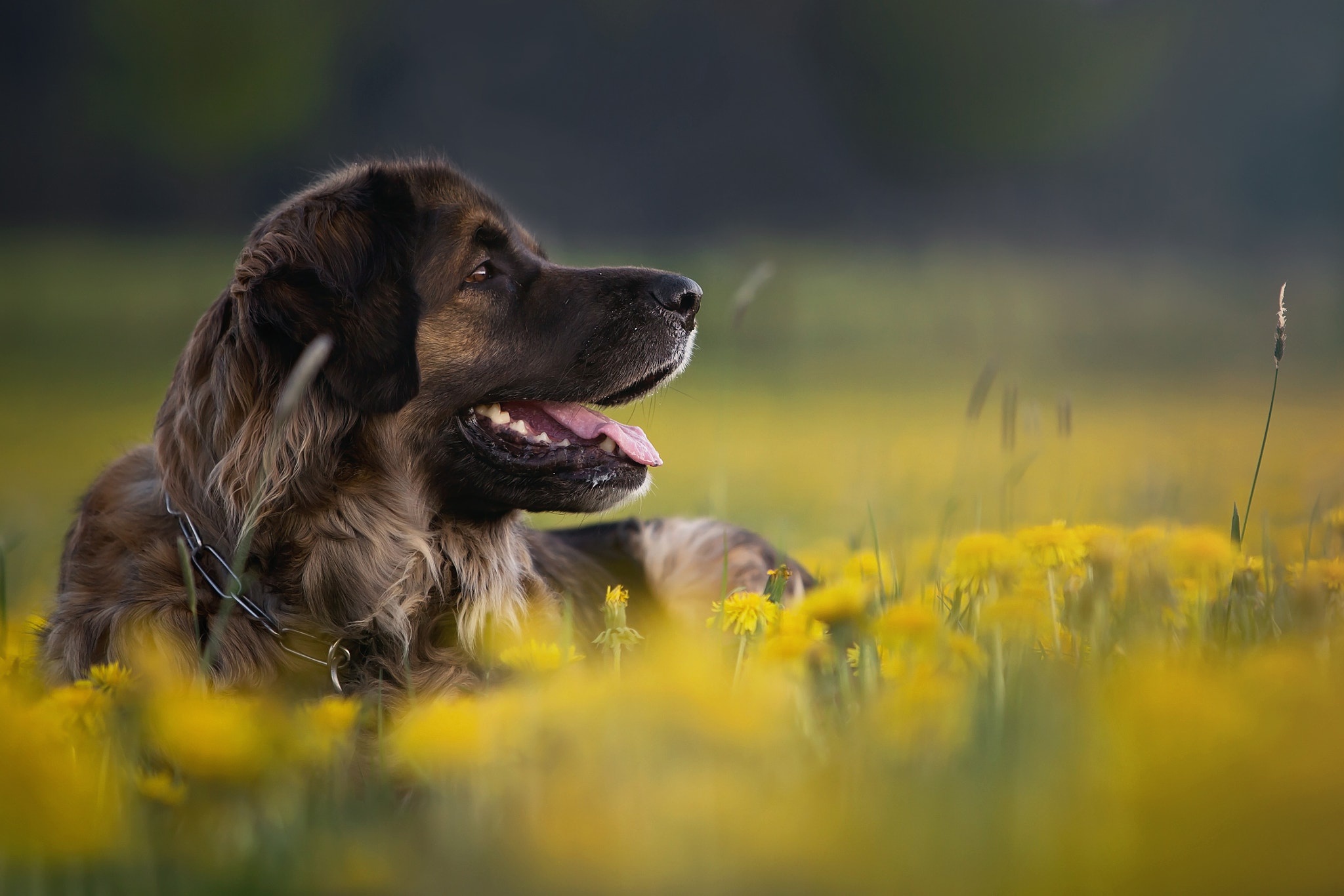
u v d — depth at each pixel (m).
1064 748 2.76
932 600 4.81
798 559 8.50
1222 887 2.22
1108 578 3.95
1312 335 44.62
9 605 7.41
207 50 63.12
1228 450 14.43
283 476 4.81
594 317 5.54
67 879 2.56
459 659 5.31
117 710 3.45
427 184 5.50
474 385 5.40
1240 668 3.13
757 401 29.00
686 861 2.28
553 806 2.48
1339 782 2.21
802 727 3.22
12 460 19.48
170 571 4.76
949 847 2.32
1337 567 4.21
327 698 3.88
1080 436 18.89
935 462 15.28
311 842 2.71
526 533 6.32
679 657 3.09
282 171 70.94
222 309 5.04
